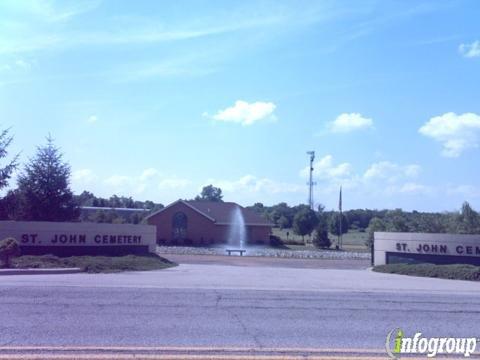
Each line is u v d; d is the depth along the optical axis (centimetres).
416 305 1271
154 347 802
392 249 3212
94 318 1023
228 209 6931
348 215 11969
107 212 6719
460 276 2331
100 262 2280
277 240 6894
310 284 1753
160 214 6488
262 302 1263
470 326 1016
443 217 4822
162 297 1309
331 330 959
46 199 4056
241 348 809
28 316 1030
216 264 3216
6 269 2008
